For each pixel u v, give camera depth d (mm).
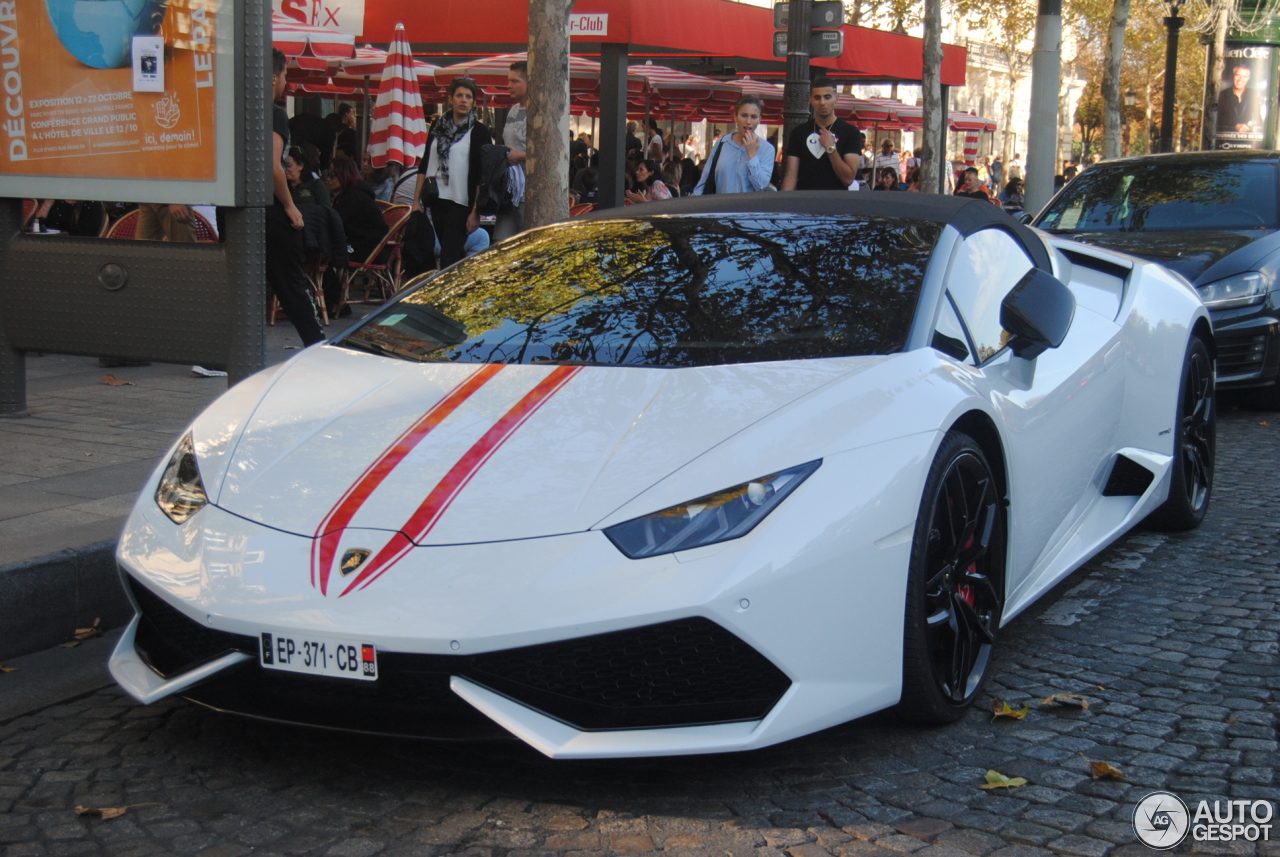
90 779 2611
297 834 2357
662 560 2334
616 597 2301
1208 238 7070
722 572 2324
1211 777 2570
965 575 2895
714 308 3117
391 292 10234
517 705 2355
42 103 4910
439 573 2369
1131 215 7574
